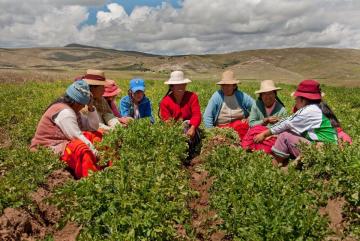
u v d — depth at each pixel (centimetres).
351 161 642
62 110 762
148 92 2275
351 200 603
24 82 3384
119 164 673
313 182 648
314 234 518
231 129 954
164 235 556
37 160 708
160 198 579
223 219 584
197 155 909
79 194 577
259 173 652
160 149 746
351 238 581
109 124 911
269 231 517
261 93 944
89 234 548
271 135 834
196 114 927
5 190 627
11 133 1204
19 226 593
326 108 792
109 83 965
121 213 558
